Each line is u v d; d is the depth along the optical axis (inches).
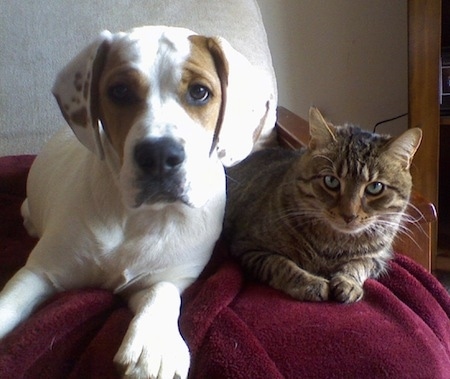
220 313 36.6
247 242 47.1
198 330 35.3
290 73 84.7
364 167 44.1
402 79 85.1
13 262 48.7
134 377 32.5
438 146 68.5
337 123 87.1
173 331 35.2
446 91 67.9
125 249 40.1
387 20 82.7
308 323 36.2
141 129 35.4
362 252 45.2
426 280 43.3
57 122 65.1
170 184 35.8
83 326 36.8
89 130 39.1
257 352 33.9
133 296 41.3
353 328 35.9
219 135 39.8
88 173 41.3
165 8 66.1
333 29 83.0
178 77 36.9
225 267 42.8
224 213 49.0
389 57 84.4
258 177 54.7
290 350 34.6
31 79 64.5
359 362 34.4
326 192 45.2
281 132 64.2
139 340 33.7
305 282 40.2
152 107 36.4
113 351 34.7
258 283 42.9
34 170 51.6
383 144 45.5
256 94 41.5
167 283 40.8
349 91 85.9
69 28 64.9
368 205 44.6
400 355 34.8
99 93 38.8
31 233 53.7
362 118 87.4
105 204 39.6
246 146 41.6
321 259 45.8
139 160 35.0
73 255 40.2
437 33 64.9
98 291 39.6
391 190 44.8
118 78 36.9
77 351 36.1
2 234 55.1
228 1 67.6
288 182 48.8
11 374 32.9
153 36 38.4
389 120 87.2
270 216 47.5
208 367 33.8
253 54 67.3
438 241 77.2
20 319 38.3
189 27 66.2
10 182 60.8
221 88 39.6
